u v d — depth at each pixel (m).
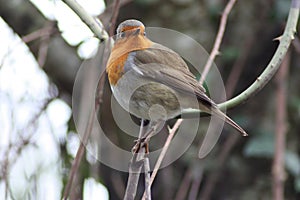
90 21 7.58
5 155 8.48
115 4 7.33
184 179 10.05
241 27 10.86
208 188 10.09
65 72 10.77
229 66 10.84
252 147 10.23
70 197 8.59
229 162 10.49
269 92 10.66
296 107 10.66
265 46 10.98
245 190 10.39
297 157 10.40
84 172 9.78
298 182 10.20
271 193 10.32
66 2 7.53
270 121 10.49
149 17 10.91
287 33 6.85
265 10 10.85
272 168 10.02
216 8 10.83
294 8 6.89
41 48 9.66
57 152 9.43
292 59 10.85
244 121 10.55
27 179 8.83
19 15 10.84
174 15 10.83
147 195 6.27
